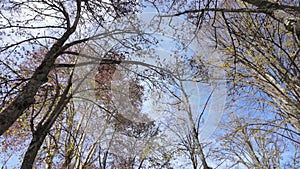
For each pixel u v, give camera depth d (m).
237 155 9.59
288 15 2.26
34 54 4.38
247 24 5.61
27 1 3.69
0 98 3.23
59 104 2.44
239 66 6.68
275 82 6.40
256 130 6.50
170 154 5.55
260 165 10.12
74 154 5.72
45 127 2.27
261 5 2.26
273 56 5.98
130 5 2.98
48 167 5.67
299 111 6.01
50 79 3.65
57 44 2.92
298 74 5.75
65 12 3.56
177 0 2.22
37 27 3.87
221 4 3.85
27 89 2.29
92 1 3.62
